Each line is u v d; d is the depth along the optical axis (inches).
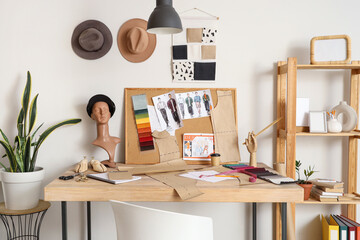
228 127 107.5
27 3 105.3
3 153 107.5
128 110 106.3
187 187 77.0
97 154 108.2
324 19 108.7
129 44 104.1
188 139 106.3
